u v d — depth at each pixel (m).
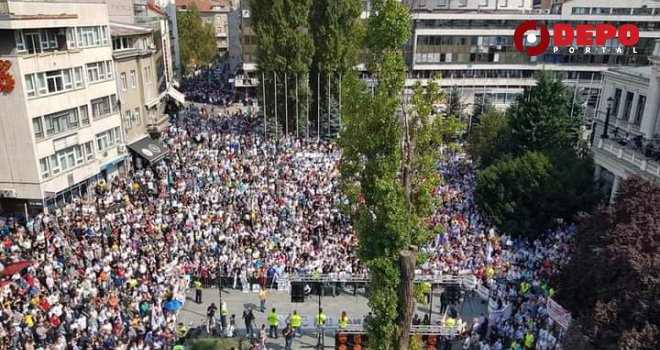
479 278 32.03
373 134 15.91
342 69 63.47
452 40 82.38
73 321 25.44
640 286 21.80
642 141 37.62
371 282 17.09
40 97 37.03
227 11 140.62
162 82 61.75
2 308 24.89
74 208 38.03
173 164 47.59
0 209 38.22
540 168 38.34
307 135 63.38
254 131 62.91
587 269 25.30
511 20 81.75
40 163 37.53
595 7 82.00
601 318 21.83
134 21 59.84
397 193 15.95
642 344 20.06
